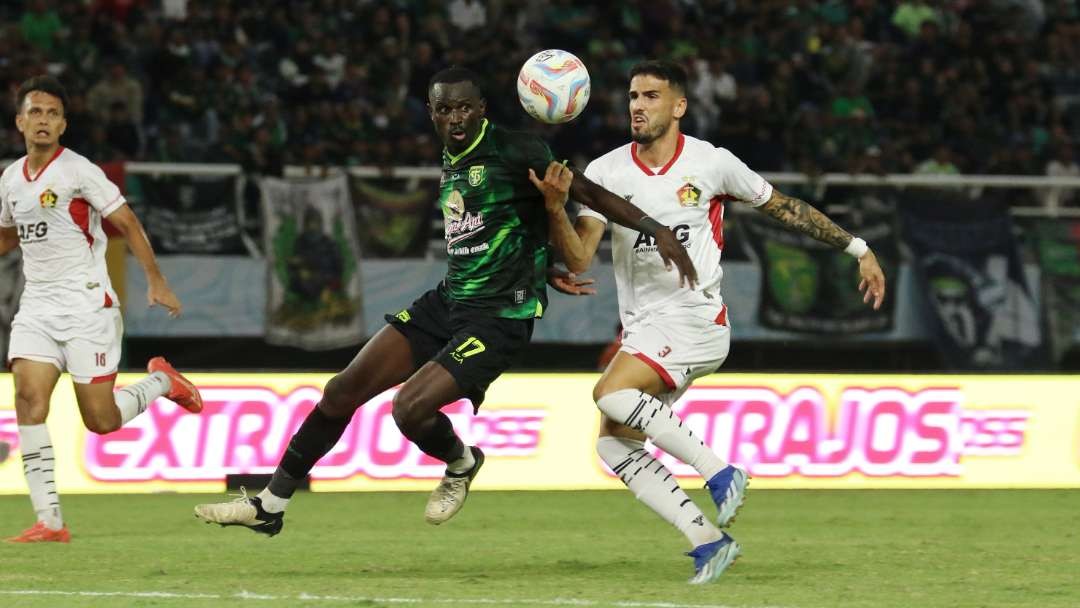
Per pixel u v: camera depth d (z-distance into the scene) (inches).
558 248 791.7
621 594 738.8
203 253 1809.8
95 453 1395.2
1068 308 1935.3
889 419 1472.7
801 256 1898.4
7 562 892.0
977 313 1926.7
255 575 833.5
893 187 1942.7
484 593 744.3
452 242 820.0
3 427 1393.9
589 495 1435.8
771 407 1453.0
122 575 828.6
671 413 786.8
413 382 800.3
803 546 1018.7
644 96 805.2
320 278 1833.2
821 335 1900.8
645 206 811.4
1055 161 2329.0
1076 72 2544.3
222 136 2103.8
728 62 2353.6
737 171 821.9
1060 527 1173.7
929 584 801.6
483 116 808.9
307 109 2132.1
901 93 2384.4
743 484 777.6
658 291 812.6
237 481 1408.7
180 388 1085.8
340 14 2308.1
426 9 2356.1
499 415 1457.9
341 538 1064.2
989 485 1482.5
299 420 1422.2
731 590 759.7
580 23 2386.8
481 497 1413.6
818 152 2203.5
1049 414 1502.2
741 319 1884.8
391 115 2144.4
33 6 2185.0
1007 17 2578.7
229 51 2207.2
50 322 980.6
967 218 1941.4
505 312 815.1
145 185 1806.1
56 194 957.2
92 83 2155.5
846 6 2517.2
